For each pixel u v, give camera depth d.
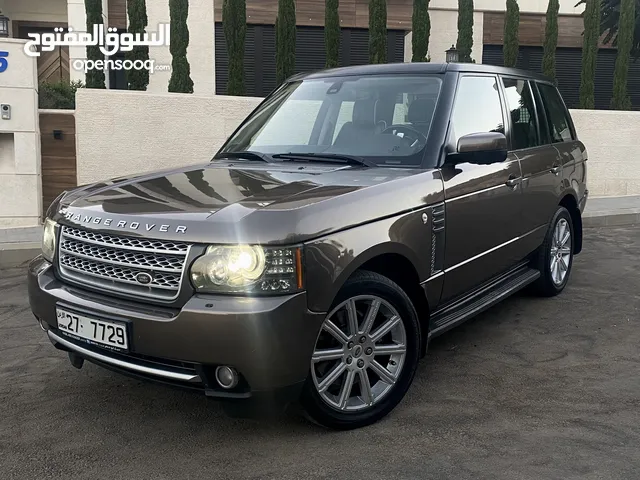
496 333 4.68
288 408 3.19
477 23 15.08
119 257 2.95
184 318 2.71
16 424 3.30
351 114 4.15
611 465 2.87
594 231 9.01
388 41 14.30
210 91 13.34
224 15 9.85
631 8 11.95
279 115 4.49
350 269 2.97
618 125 11.40
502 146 3.67
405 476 2.79
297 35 13.97
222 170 3.76
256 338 2.68
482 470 2.83
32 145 8.78
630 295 5.65
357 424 3.21
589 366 4.05
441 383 3.79
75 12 12.97
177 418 3.37
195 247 2.75
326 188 3.17
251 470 2.85
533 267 5.29
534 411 3.42
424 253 3.47
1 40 8.48
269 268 2.72
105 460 2.95
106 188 3.49
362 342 3.21
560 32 15.72
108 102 9.01
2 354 4.32
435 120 3.88
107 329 2.91
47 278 3.30
